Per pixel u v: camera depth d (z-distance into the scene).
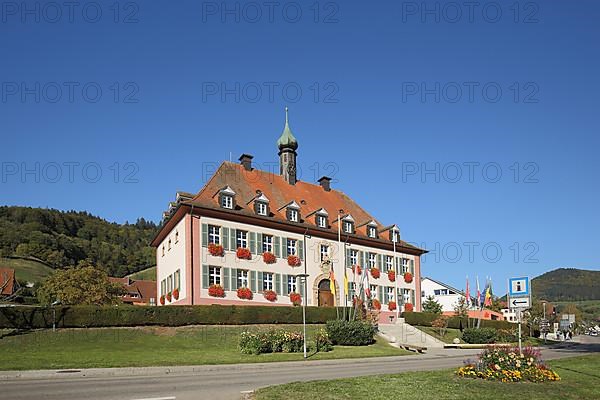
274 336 35.50
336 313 48.34
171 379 20.27
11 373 22.23
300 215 56.12
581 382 16.92
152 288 107.69
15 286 82.75
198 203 48.06
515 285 19.66
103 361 27.05
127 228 179.00
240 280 49.56
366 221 63.78
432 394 14.09
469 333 53.03
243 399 14.63
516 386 15.62
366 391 14.55
